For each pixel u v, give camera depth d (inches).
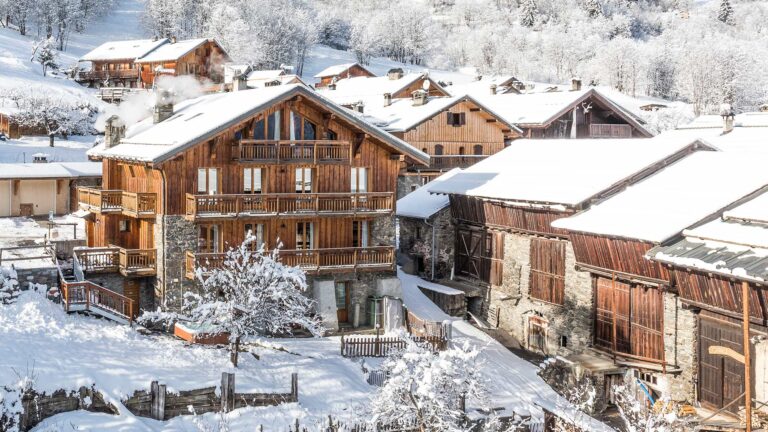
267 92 1364.4
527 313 1395.2
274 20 5408.5
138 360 1029.8
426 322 1278.3
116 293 1210.0
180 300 1268.5
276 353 1154.7
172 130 1364.4
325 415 969.5
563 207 1270.9
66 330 1095.0
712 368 1019.3
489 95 3009.4
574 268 1273.4
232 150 1293.1
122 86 3745.1
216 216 1253.1
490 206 1459.2
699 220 1049.5
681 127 2164.1
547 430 1023.0
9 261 1333.7
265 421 938.7
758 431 915.4
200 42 3663.9
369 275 1380.4
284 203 1306.6
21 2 4849.9
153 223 1307.8
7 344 1003.3
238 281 1064.8
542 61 6815.9
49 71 3720.5
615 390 1038.4
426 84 2623.0
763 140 1801.2
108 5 5816.9
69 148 2620.6
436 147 2349.9
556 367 1204.5
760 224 979.3
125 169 1423.5
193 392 953.5
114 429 872.9
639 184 1268.5
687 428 967.0
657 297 1109.1
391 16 6988.2
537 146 1621.6
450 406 852.0
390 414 846.5
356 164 1391.5
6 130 2689.5
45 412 894.4
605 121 2768.2
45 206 1946.4
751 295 919.0
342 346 1172.5
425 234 1603.1
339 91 2974.9
